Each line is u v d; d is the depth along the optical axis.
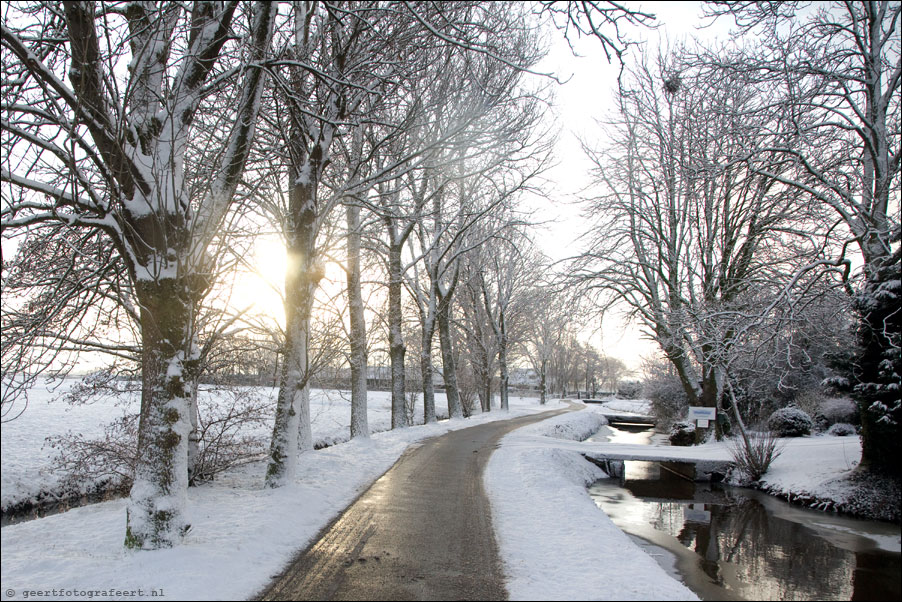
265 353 13.60
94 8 6.05
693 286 22.03
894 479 11.77
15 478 12.20
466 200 24.39
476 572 6.52
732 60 14.81
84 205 6.65
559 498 10.77
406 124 12.25
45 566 6.20
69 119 7.10
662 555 8.75
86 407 24.73
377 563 6.75
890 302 11.66
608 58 8.13
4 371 8.55
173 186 6.62
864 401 12.39
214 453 11.82
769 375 18.38
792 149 13.34
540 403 60.88
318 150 10.52
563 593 5.83
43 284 9.36
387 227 22.72
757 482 15.06
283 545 7.26
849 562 8.61
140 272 6.76
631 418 41.31
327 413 32.91
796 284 14.42
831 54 13.48
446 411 44.38
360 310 18.89
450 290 26.78
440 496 10.78
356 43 11.02
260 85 7.69
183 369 6.92
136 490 6.60
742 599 6.96
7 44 6.18
